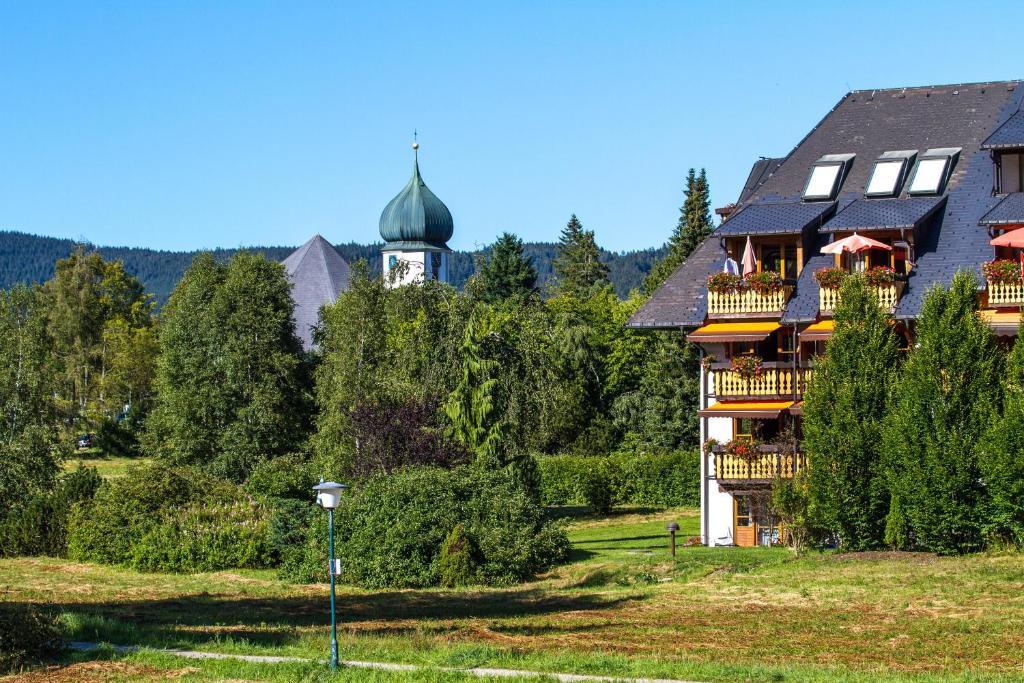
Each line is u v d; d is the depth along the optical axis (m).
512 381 55.41
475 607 35.59
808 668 24.27
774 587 35.59
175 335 83.12
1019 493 38.00
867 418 40.47
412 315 59.66
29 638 26.14
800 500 41.25
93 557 49.62
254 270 83.56
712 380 46.88
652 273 104.00
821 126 53.50
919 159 49.47
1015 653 26.02
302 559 44.84
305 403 82.62
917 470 39.06
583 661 24.69
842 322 41.38
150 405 114.44
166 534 47.66
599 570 41.94
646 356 89.50
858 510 40.22
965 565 36.50
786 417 45.59
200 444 79.62
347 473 51.88
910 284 44.81
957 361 39.25
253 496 52.22
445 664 25.06
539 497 55.50
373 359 70.50
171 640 28.45
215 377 80.81
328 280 120.75
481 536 43.06
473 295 59.00
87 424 96.50
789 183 51.31
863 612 31.27
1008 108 50.81
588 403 83.75
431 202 138.25
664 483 68.44
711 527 46.78
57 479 58.19
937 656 25.86
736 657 25.91
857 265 46.06
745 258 46.56
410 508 43.53
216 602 38.12
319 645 27.58
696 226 102.69
